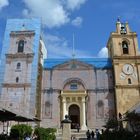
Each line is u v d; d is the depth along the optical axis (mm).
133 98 58219
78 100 60062
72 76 61781
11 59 59812
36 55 59625
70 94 59500
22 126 29375
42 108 59156
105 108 59125
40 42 63875
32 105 55344
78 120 59969
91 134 46594
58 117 58344
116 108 57812
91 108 59188
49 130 34750
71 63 62812
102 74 62062
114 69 60781
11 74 58531
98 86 60938
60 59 63531
